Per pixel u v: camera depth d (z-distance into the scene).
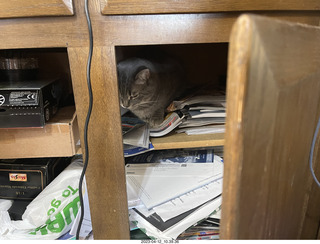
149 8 0.49
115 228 0.66
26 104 0.61
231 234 0.30
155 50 1.19
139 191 0.74
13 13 0.49
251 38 0.23
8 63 0.72
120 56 1.18
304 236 0.72
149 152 0.92
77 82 0.54
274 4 0.51
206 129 0.81
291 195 0.46
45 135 0.68
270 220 0.40
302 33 0.35
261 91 0.28
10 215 0.76
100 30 0.51
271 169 0.35
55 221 0.72
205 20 0.52
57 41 0.51
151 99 0.93
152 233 0.67
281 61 0.30
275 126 0.33
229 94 0.25
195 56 1.16
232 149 0.27
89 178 0.61
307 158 0.51
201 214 0.68
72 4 0.49
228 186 0.28
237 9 0.50
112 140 0.58
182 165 0.84
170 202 0.71
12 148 0.68
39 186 0.79
